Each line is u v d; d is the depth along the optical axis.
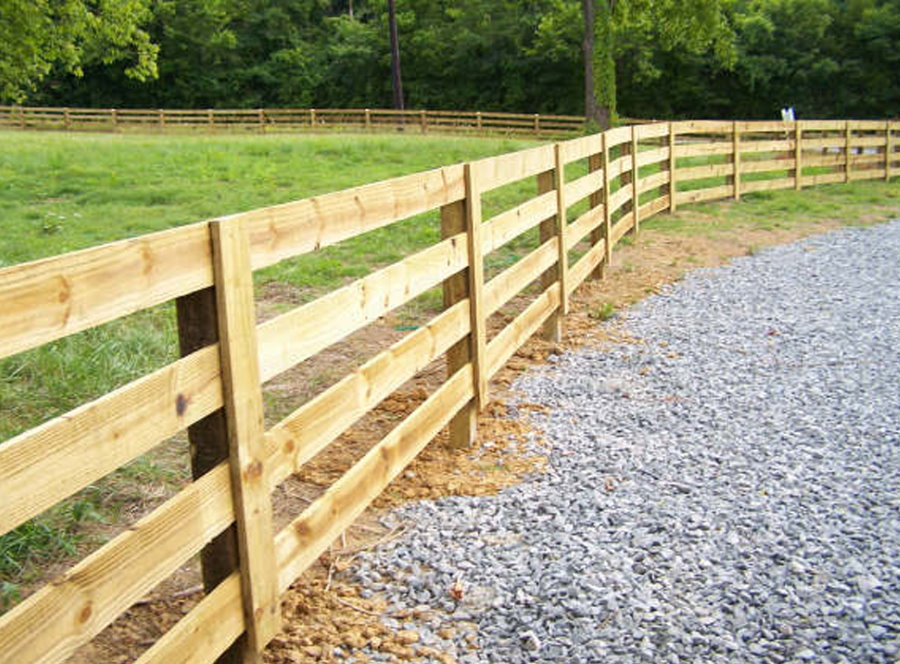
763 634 3.12
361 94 53.06
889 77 45.94
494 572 3.53
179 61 52.97
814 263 9.78
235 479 2.62
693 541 3.76
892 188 16.03
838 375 6.05
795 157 15.55
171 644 2.36
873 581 3.42
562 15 44.06
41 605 1.91
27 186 13.27
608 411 5.40
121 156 16.70
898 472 4.48
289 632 3.10
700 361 6.39
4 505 1.81
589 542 3.77
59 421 1.95
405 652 3.02
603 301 8.11
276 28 55.50
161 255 2.30
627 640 3.09
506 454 4.74
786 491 4.27
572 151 7.20
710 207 13.61
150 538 2.26
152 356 5.69
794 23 46.75
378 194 3.60
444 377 5.79
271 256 2.81
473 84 51.22
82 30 18.36
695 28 32.09
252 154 17.67
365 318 3.53
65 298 1.99
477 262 4.75
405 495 4.22
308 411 3.07
